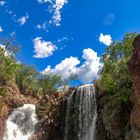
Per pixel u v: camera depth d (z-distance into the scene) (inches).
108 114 1617.9
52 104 2123.5
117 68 1669.5
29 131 2055.9
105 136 1711.4
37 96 2460.6
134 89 1279.5
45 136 2009.1
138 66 1208.2
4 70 2247.8
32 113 2126.0
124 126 1547.7
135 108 1322.6
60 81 2918.3
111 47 1743.4
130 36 1707.7
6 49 2365.9
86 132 1846.7
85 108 1903.3
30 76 2623.0
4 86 2218.3
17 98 2215.8
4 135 1972.2
